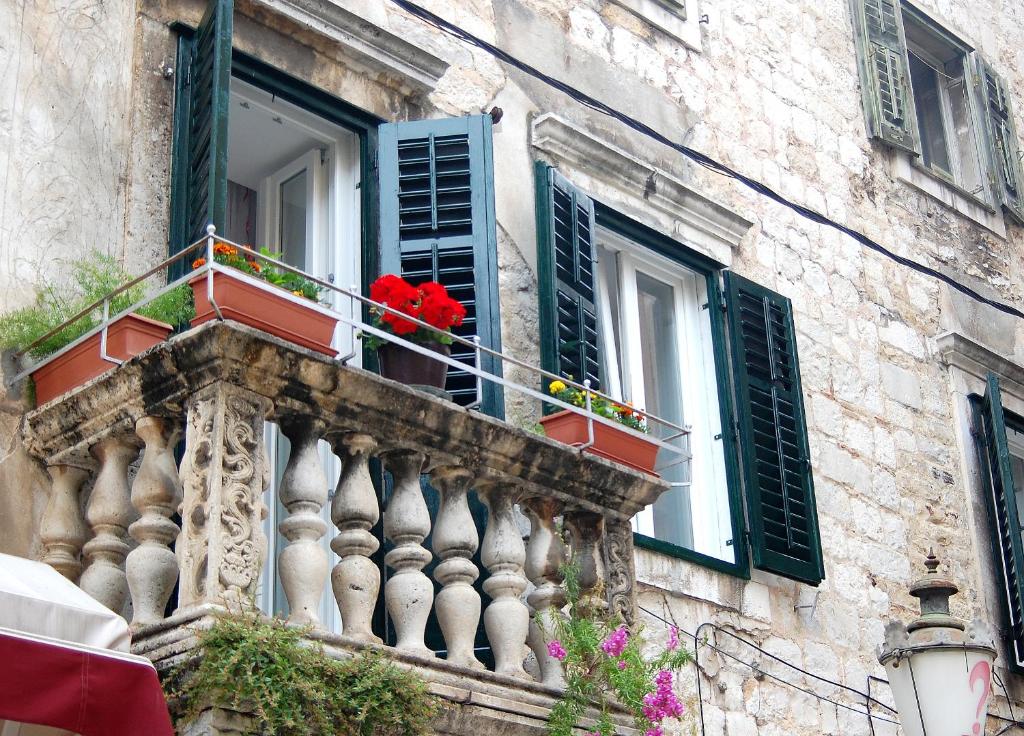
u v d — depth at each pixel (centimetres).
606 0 1050
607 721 699
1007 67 1407
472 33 959
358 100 886
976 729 768
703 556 934
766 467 991
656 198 1014
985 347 1194
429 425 684
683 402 1009
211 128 742
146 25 794
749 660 938
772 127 1131
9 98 727
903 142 1220
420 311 737
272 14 846
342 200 883
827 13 1225
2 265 698
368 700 604
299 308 639
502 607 705
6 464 662
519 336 905
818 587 1002
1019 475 1230
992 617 1109
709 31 1117
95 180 745
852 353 1107
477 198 873
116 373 634
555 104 990
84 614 536
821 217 1100
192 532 602
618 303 998
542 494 737
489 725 665
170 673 579
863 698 995
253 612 591
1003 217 1313
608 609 750
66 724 506
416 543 677
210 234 617
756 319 1035
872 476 1077
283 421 647
